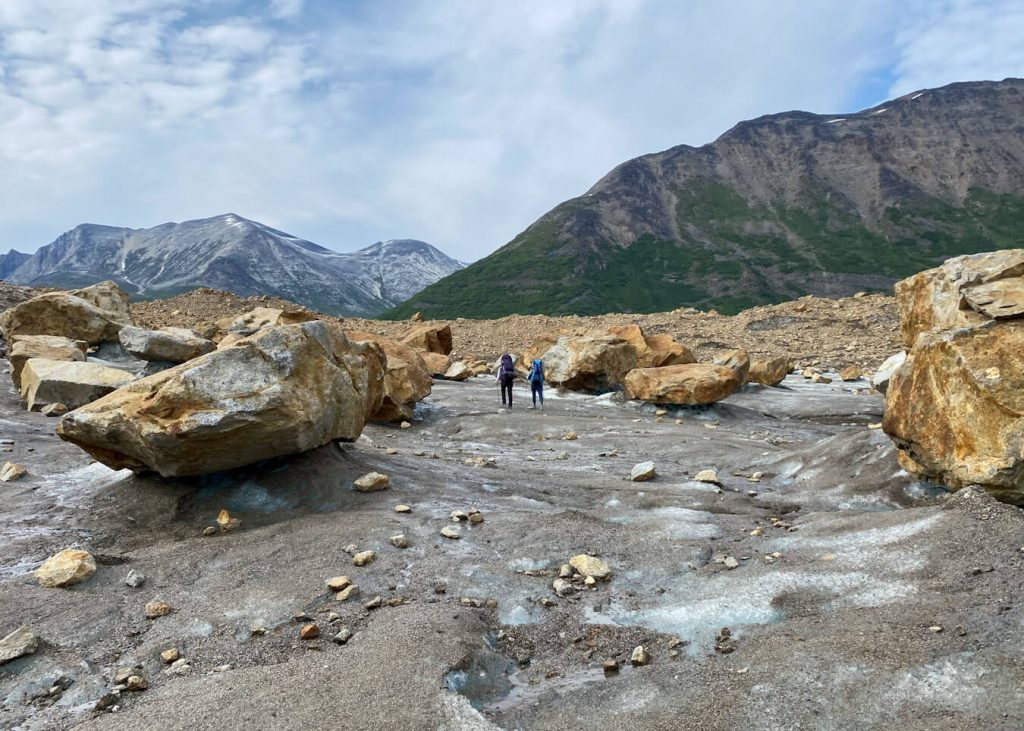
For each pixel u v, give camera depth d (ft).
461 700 15.51
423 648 17.46
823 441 41.14
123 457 28.86
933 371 29.76
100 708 15.80
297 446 29.48
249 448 28.14
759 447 48.37
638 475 36.42
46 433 41.45
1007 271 36.35
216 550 24.20
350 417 32.99
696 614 19.81
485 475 36.47
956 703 13.53
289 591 21.26
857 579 20.21
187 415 26.58
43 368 49.57
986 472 26.32
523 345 112.78
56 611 19.76
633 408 67.62
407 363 61.41
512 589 22.13
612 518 29.14
